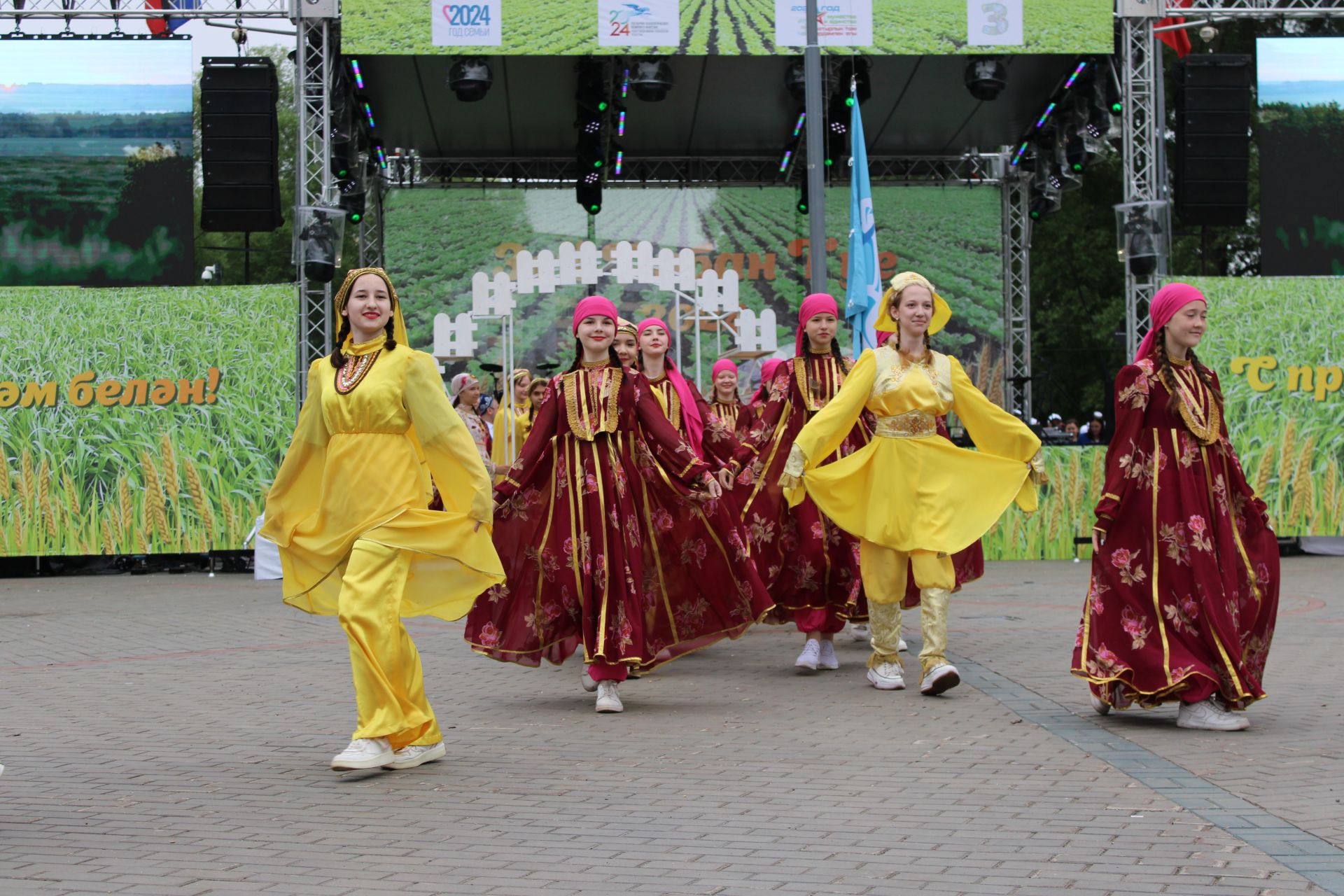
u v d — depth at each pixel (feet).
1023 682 24.76
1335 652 28.76
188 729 21.26
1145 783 16.53
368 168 69.87
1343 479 56.18
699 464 22.74
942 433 24.57
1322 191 59.72
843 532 26.86
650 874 13.08
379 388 18.07
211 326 54.13
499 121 68.08
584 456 22.75
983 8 53.31
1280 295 55.93
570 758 18.70
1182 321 20.30
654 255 69.97
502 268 69.26
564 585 22.63
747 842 14.20
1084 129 61.72
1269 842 13.79
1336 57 59.52
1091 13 53.42
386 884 12.85
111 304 54.08
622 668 22.45
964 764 17.85
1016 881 12.67
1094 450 55.31
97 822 15.31
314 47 54.13
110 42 57.62
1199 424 20.21
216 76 55.42
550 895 12.49
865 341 45.80
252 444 54.13
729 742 19.70
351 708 23.22
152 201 57.88
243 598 45.37
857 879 12.83
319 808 15.93
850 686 24.98
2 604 44.70
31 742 20.33
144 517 54.08
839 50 53.26
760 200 70.23
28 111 57.57
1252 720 20.71
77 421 54.03
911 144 72.64
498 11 52.65
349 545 18.11
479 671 28.32
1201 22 53.72
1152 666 19.83
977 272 71.87
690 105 66.80
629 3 53.01
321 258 53.26
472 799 16.31
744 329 52.08
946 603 23.48
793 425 27.66
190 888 12.75
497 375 48.37
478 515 18.06
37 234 57.67
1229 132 56.49
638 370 29.22
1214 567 19.98
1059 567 53.11
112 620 38.68
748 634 34.35
